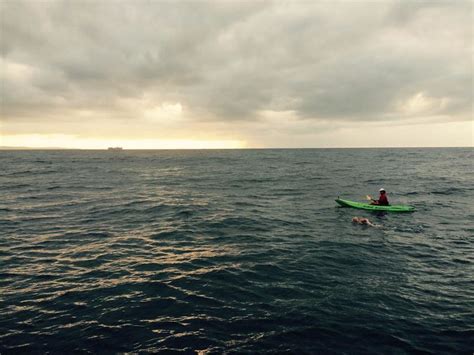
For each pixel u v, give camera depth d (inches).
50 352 253.0
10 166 2689.5
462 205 906.7
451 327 286.2
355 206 868.6
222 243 549.0
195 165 3024.1
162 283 383.6
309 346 260.4
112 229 642.2
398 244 538.0
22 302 334.6
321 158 4291.3
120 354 250.5
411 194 1119.6
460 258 466.3
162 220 727.7
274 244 542.0
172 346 261.1
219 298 345.1
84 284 380.5
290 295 350.3
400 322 294.5
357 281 385.7
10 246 525.0
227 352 253.4
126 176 1886.1
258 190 1267.2
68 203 952.3
